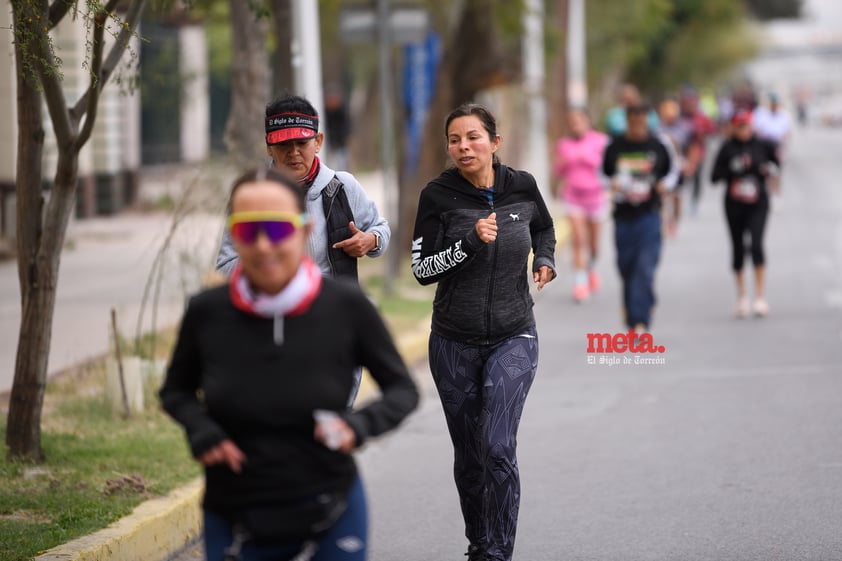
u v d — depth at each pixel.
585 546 22.08
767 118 75.62
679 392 34.47
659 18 130.50
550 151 100.62
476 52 60.75
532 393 35.22
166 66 70.31
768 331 43.31
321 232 19.66
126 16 24.61
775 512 23.59
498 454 19.22
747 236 59.19
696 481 25.86
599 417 32.00
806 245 69.00
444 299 19.91
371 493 26.09
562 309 50.53
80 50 53.16
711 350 40.22
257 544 12.63
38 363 25.38
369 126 131.25
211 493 12.78
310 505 12.61
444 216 19.69
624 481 26.08
